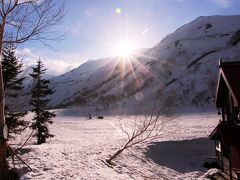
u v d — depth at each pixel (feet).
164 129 118.32
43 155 50.85
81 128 169.37
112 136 119.44
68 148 66.39
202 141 99.66
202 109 273.33
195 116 203.82
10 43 32.53
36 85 102.22
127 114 260.83
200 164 83.51
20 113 63.41
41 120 106.11
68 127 177.68
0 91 31.35
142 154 78.74
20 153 52.54
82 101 504.02
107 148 73.82
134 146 83.92
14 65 62.95
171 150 91.15
